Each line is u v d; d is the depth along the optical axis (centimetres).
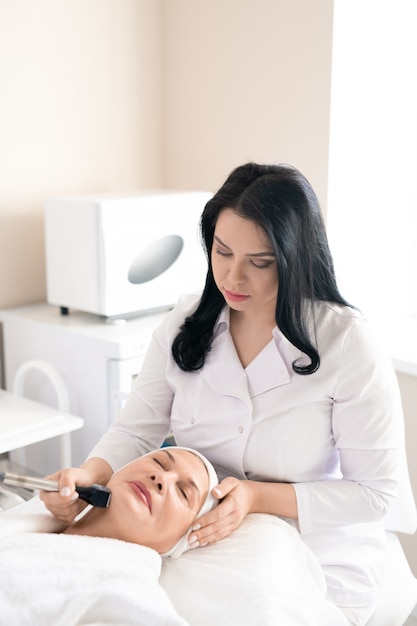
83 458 206
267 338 123
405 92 224
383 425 120
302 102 216
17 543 101
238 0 225
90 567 99
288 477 124
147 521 108
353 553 128
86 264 204
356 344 119
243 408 123
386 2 214
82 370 199
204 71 238
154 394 135
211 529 112
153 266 212
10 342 219
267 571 107
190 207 216
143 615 97
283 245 110
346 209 220
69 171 229
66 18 220
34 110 218
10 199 219
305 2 210
